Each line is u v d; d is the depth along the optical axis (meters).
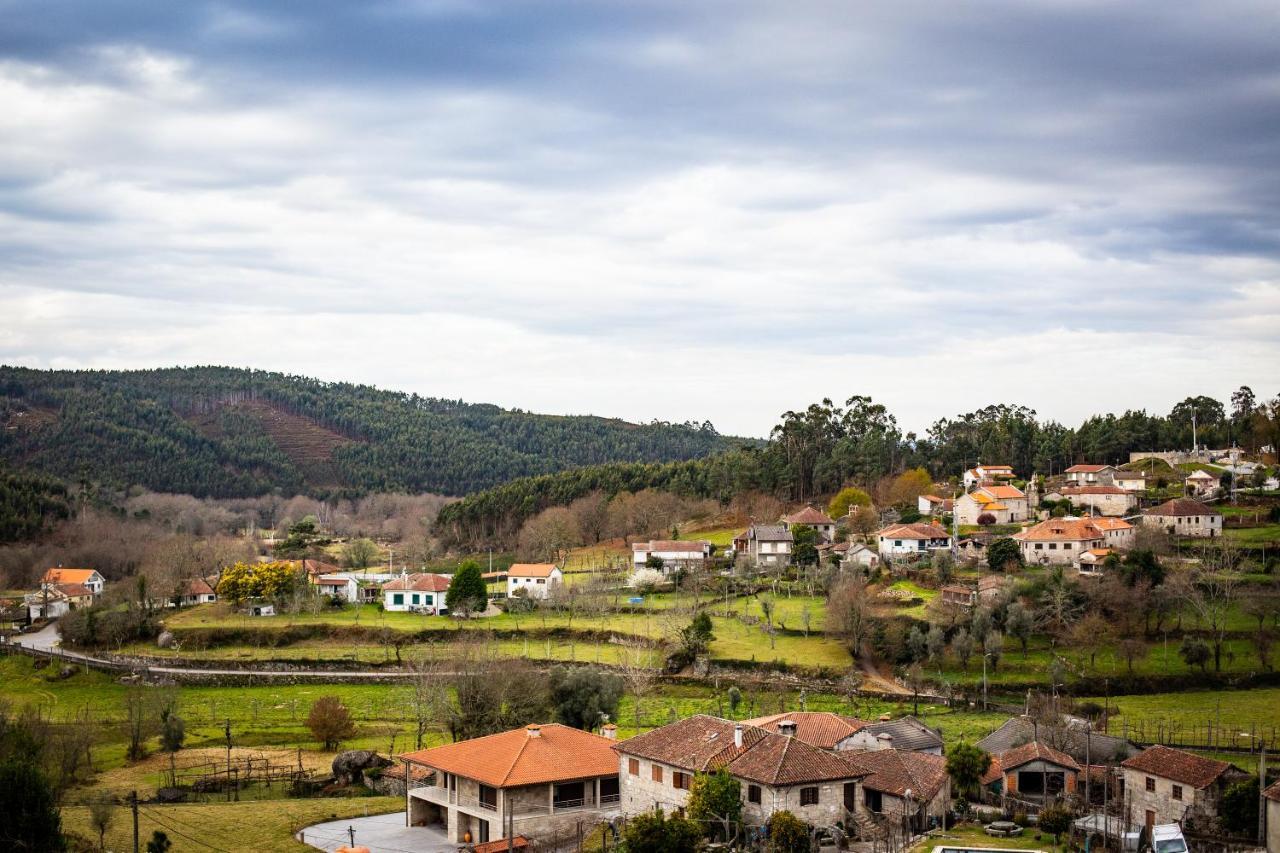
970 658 173.12
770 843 82.75
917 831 92.50
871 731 112.50
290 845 95.69
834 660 175.62
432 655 182.62
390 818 106.62
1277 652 168.38
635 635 192.75
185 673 184.12
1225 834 92.06
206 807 109.69
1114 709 151.62
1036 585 186.75
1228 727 140.12
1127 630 177.88
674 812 83.88
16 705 168.12
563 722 134.88
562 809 98.81
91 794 116.00
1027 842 87.31
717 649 181.12
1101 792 110.06
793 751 91.44
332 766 125.25
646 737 99.69
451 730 136.38
